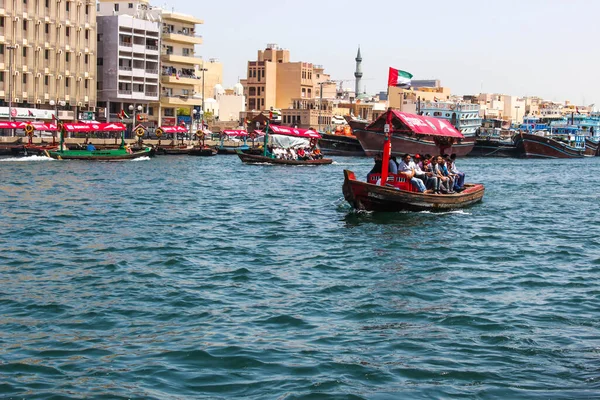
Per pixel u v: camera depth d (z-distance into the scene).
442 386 15.63
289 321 19.95
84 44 129.38
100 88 137.12
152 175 73.62
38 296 22.39
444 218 41.00
